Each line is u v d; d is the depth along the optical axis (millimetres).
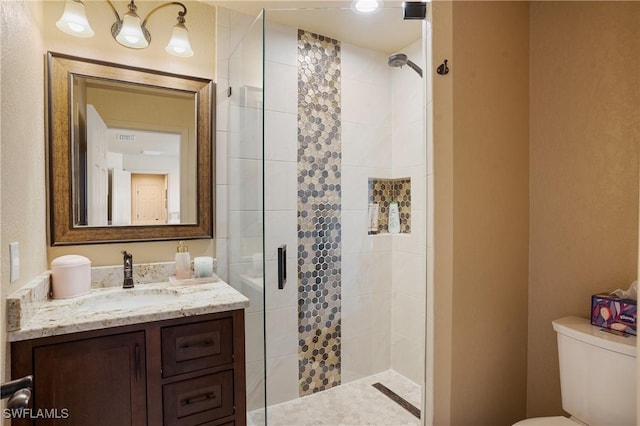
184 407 1394
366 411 2018
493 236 1538
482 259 1508
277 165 2035
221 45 1979
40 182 1472
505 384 1590
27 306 1183
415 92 2197
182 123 1887
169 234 1855
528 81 1664
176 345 1378
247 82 1859
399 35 2135
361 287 2299
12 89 1130
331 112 2189
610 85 1405
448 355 1447
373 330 2328
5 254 1070
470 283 1477
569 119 1531
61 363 1188
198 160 1922
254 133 1829
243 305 1509
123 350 1285
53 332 1165
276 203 2035
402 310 2309
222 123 2000
